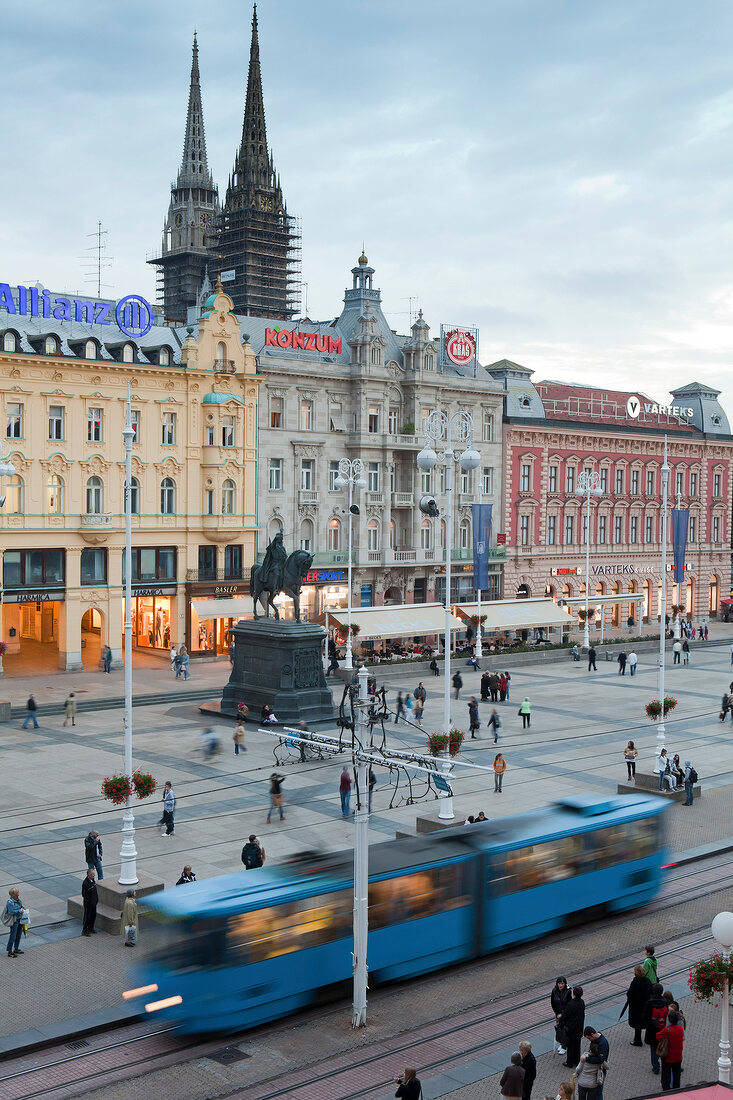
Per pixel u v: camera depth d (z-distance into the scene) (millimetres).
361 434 87812
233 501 80625
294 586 57562
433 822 37000
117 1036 23375
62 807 40188
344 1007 25109
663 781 43562
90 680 68625
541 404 107188
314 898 24672
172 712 59906
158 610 79688
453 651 80188
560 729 57250
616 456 112625
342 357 89625
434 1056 22516
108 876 32750
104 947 28094
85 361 71312
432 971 27078
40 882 32625
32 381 69562
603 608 96438
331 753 44625
